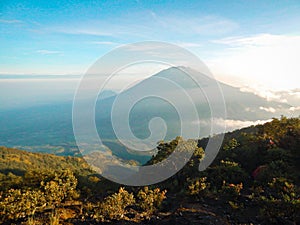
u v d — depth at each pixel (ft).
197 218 21.71
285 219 19.84
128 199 26.84
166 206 26.96
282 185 24.99
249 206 23.45
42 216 26.84
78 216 26.43
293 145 35.81
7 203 26.35
